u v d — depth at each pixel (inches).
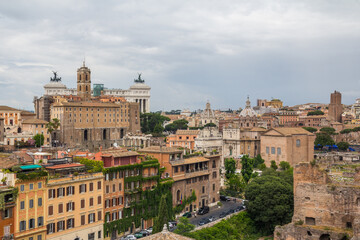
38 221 3924.7
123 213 4776.1
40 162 4564.5
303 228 3917.3
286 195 5064.0
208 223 4872.0
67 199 4173.2
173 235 2896.2
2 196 3627.0
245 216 5290.4
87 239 4357.8
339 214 3865.7
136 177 4950.8
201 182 6003.9
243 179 7116.1
